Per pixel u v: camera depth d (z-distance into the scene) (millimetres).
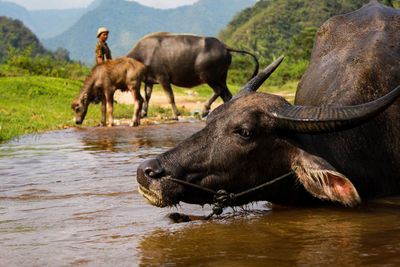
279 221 3357
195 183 3473
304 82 5180
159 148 7492
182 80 13703
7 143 8586
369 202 3959
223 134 3502
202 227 3229
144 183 3398
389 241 2771
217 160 3467
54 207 3855
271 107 3494
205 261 2498
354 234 2951
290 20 117750
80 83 21562
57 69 29969
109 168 5672
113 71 12031
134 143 8250
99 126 12195
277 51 99625
